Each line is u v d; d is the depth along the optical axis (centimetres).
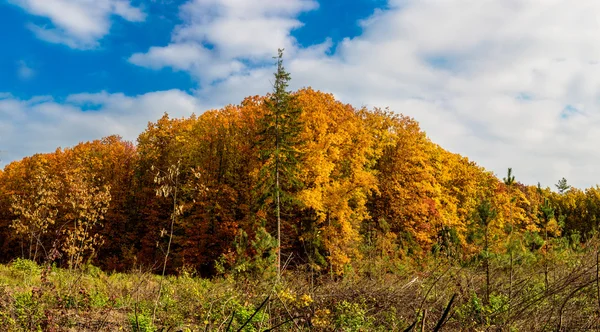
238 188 2727
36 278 1188
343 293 858
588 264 612
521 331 556
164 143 3231
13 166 4191
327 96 3005
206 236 2539
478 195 3900
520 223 2616
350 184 2462
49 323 688
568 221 2942
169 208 2864
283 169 2273
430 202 3225
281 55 2347
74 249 1361
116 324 756
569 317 566
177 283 1251
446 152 4147
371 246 1789
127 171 3447
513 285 834
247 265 1249
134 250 2834
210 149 2914
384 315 737
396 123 3522
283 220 2439
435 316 699
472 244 1213
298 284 881
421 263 1373
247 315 647
